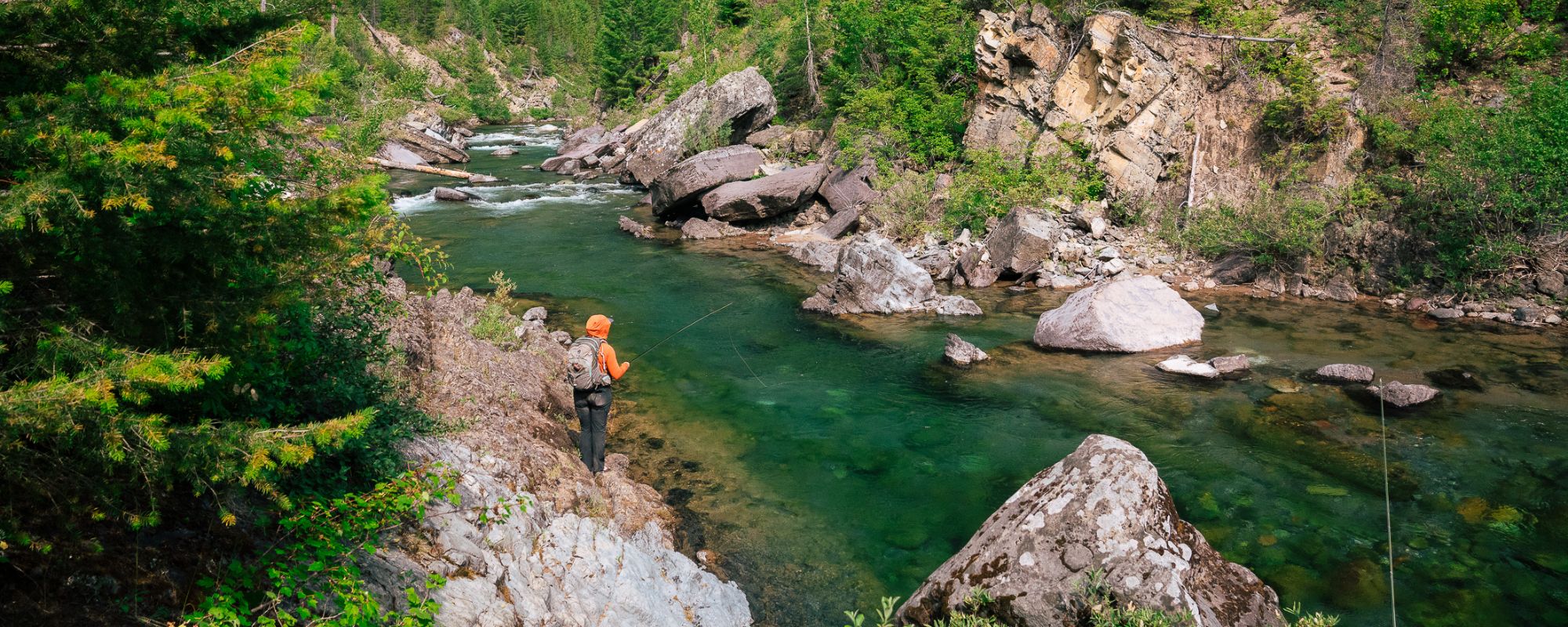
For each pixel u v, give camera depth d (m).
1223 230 16.00
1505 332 12.15
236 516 4.18
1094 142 19.23
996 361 10.96
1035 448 8.20
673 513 6.81
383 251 6.19
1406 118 16.45
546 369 9.41
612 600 4.95
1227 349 11.49
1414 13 17.70
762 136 30.58
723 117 29.39
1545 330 12.16
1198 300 14.41
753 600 5.70
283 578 3.83
